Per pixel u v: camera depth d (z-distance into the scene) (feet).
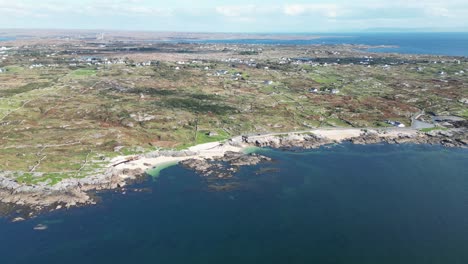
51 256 279.08
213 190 395.14
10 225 317.83
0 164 416.87
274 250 292.40
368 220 338.13
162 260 278.05
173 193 386.32
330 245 299.17
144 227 320.70
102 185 394.73
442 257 283.38
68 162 435.12
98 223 325.21
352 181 424.05
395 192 396.57
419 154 517.96
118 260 276.82
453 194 391.65
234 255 285.02
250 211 352.28
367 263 277.03
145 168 447.01
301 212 351.87
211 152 504.43
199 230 318.24
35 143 481.05
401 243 301.84
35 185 379.14
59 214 337.72
